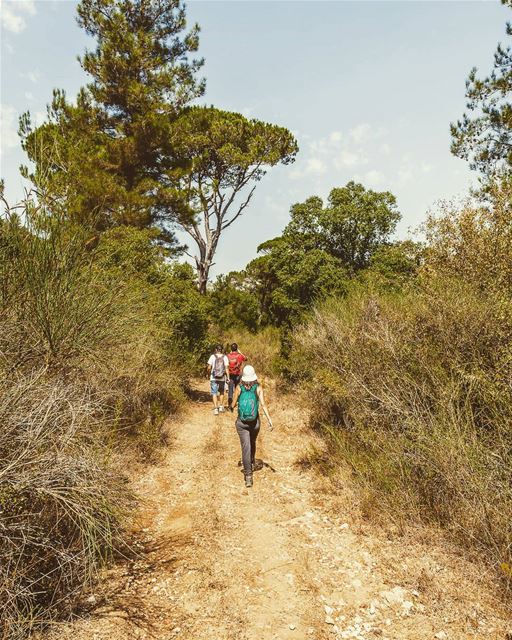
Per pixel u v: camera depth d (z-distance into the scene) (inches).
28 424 118.2
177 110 853.8
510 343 183.0
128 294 218.4
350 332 274.1
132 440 255.0
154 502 197.9
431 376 200.8
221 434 328.2
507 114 473.4
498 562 133.0
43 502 118.0
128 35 732.0
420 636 112.2
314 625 117.6
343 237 927.7
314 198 919.0
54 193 180.2
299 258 813.2
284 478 230.1
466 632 112.3
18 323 165.5
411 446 185.5
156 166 796.0
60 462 116.5
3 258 164.9
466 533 147.8
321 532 169.9
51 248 172.9
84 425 145.8
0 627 100.0
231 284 1109.1
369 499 185.3
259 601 128.3
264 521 181.2
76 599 120.9
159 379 313.7
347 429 260.5
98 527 124.5
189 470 243.0
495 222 255.1
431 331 221.5
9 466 107.3
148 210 677.3
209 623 117.8
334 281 733.3
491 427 175.6
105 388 208.7
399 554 149.6
